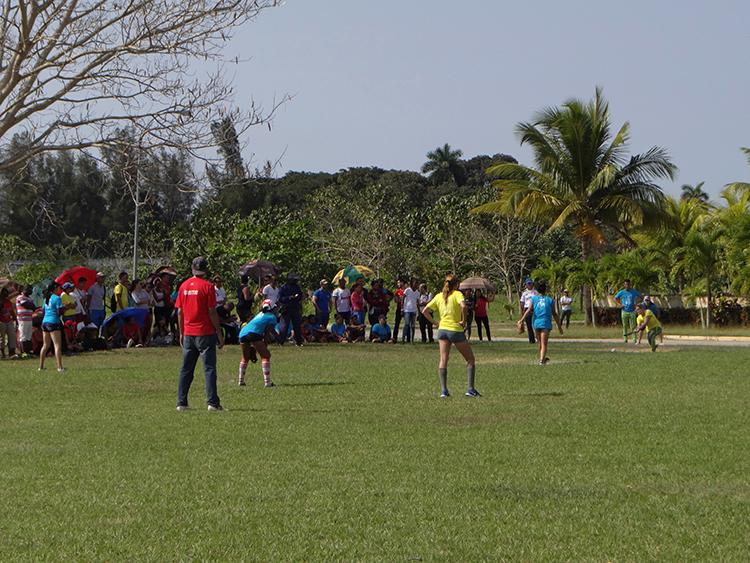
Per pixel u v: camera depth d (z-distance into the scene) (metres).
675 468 10.98
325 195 78.62
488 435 13.47
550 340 40.78
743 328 49.47
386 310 38.59
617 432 13.70
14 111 31.14
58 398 18.61
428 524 8.43
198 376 23.17
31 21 30.36
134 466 11.20
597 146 58.59
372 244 72.06
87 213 79.38
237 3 31.38
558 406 16.83
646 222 59.03
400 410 16.41
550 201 58.50
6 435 13.68
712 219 55.25
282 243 55.19
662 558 7.37
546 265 59.84
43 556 7.50
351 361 27.78
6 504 9.27
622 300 38.34
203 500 9.41
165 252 68.88
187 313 16.66
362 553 7.54
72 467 11.16
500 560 7.35
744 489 9.86
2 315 29.44
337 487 9.97
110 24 31.41
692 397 18.12
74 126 32.03
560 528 8.29
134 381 22.00
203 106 31.69
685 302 52.16
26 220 75.06
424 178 112.56
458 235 69.94
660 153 58.62
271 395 19.00
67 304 30.28
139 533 8.18
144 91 31.81
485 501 9.30
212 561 7.35
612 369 24.33
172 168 32.47
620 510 8.93
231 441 13.02
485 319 39.59
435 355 30.25
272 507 9.09
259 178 32.56
